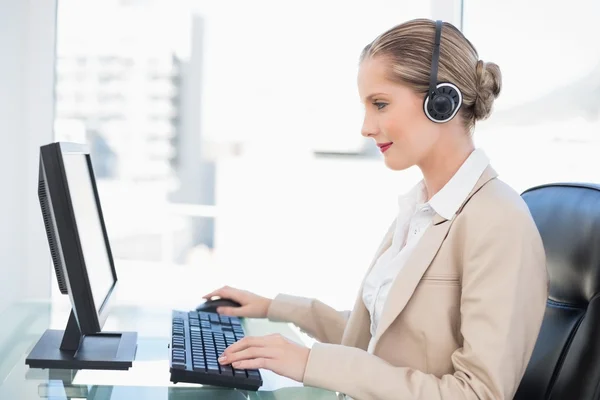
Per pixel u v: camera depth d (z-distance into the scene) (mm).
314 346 1447
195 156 3197
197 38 3133
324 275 3324
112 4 3037
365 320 1741
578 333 1437
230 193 3246
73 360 1558
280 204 3281
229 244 3275
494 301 1348
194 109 3172
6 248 2875
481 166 1508
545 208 1676
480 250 1394
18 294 2889
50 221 1526
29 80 2865
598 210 1525
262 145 3240
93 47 3039
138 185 3166
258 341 1474
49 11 2863
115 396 1404
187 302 2260
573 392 1384
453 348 1448
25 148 2881
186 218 3229
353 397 1387
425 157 1535
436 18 3025
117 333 1795
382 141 1519
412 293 1466
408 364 1481
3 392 1410
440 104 1446
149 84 3111
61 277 1581
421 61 1460
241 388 1456
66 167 1432
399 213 1700
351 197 3293
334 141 3262
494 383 1311
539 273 1381
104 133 3096
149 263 3209
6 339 1759
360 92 1536
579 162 2785
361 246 3326
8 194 2865
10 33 2832
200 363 1487
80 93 3047
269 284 3309
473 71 1497
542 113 2844
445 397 1331
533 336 1368
